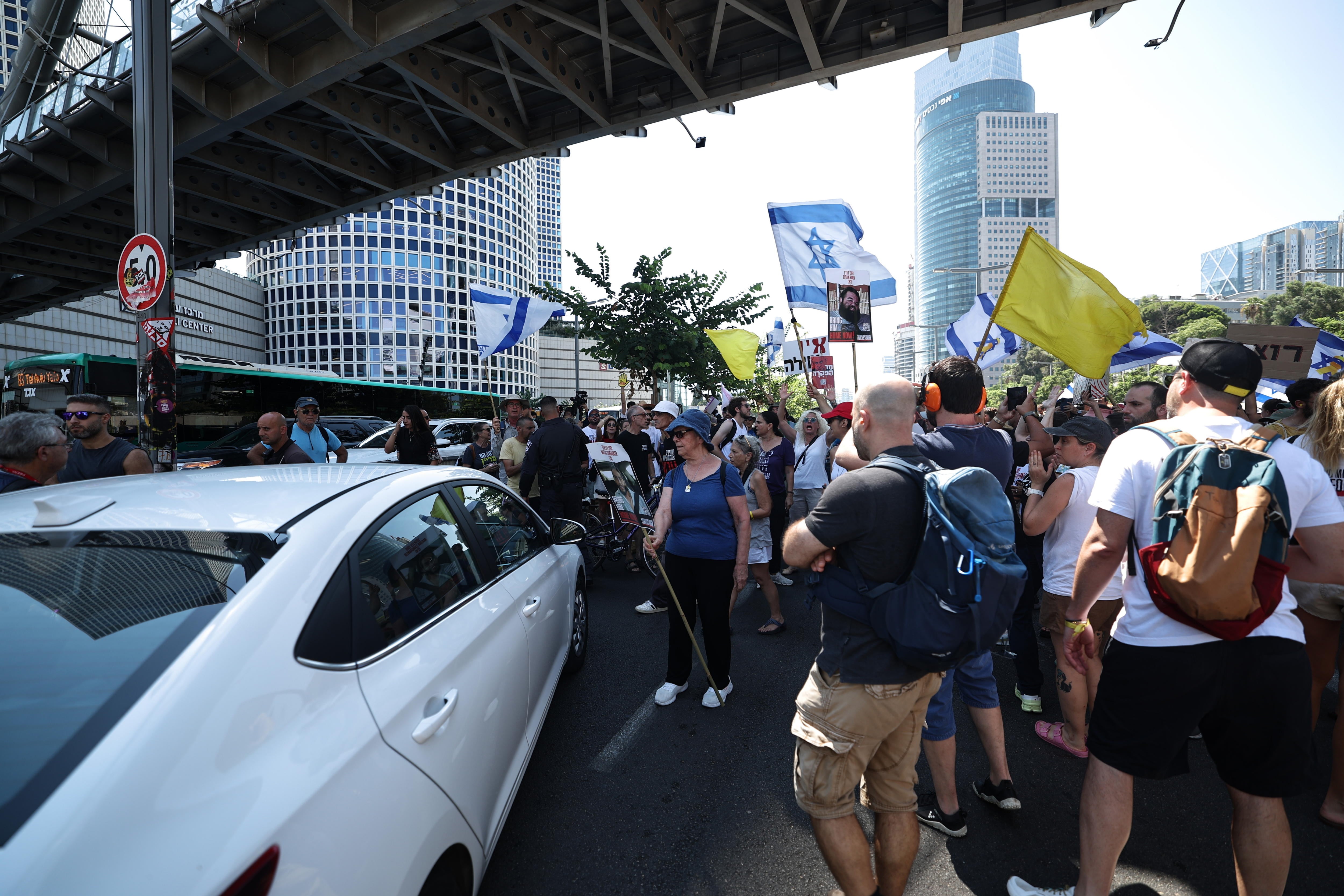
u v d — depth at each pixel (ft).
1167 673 6.33
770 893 7.84
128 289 18.49
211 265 70.38
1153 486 6.68
